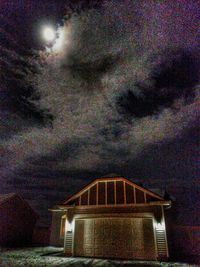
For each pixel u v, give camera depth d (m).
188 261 9.86
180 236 16.92
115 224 11.45
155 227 10.53
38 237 24.08
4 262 9.12
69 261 9.59
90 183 12.71
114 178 12.37
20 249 16.53
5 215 21.36
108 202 11.93
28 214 24.27
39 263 8.91
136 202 11.39
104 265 8.45
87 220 12.08
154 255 10.11
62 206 12.71
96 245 11.31
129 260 10.02
